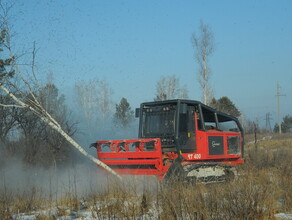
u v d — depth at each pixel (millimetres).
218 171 13219
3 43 10078
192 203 7422
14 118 12586
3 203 8859
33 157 12266
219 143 13234
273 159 17734
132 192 9477
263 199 8000
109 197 9242
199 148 12359
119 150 12055
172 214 7141
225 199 7754
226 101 42906
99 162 11148
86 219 7797
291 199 8844
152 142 11453
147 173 11477
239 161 14562
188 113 12328
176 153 11914
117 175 11203
